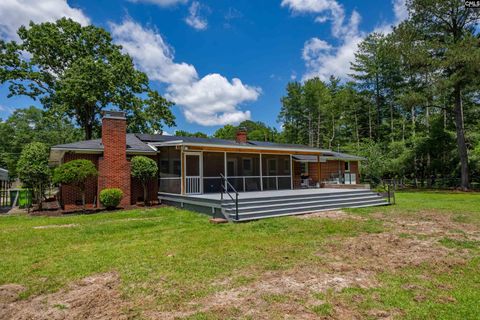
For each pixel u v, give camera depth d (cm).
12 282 441
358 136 3991
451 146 2611
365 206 1244
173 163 1377
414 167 2822
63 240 693
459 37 2262
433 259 532
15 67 2347
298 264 505
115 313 339
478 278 440
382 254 564
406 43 2309
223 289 402
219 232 763
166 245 635
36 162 1283
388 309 341
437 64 2167
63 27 2444
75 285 425
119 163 1291
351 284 416
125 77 2516
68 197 1264
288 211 1043
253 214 961
